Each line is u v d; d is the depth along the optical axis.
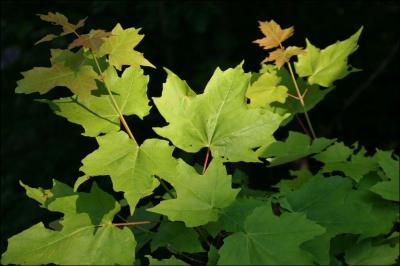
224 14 2.40
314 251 0.75
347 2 2.38
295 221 0.74
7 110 2.85
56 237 0.79
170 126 0.84
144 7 2.30
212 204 0.79
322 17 2.44
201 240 0.84
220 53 2.40
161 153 0.80
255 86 0.93
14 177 2.53
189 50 2.53
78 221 0.81
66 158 2.58
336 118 2.28
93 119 0.84
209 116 0.85
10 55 2.78
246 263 0.73
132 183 0.79
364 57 2.47
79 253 0.79
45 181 2.50
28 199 2.28
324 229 0.73
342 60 0.99
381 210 0.79
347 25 2.43
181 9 2.12
